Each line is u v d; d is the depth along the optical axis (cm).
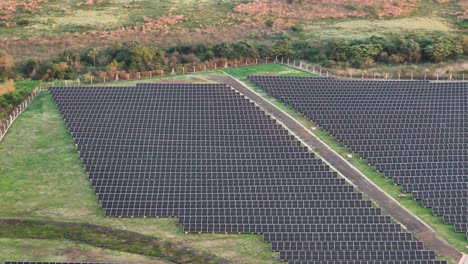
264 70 17288
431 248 9988
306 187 11288
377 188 11594
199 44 18788
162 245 9969
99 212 10812
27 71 17162
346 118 13738
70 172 11975
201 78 16312
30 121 13812
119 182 11369
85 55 17950
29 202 11062
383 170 12050
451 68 17788
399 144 12738
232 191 11169
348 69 17600
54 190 11438
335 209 10688
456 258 9731
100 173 11644
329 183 11456
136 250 9831
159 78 16575
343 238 9962
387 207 11050
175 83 15525
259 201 10856
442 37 19038
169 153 12206
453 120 13725
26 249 9619
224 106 14050
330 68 17625
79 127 13188
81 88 14888
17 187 11500
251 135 12888
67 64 17462
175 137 12756
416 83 15562
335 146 12912
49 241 9925
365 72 17338
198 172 11638
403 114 13888
